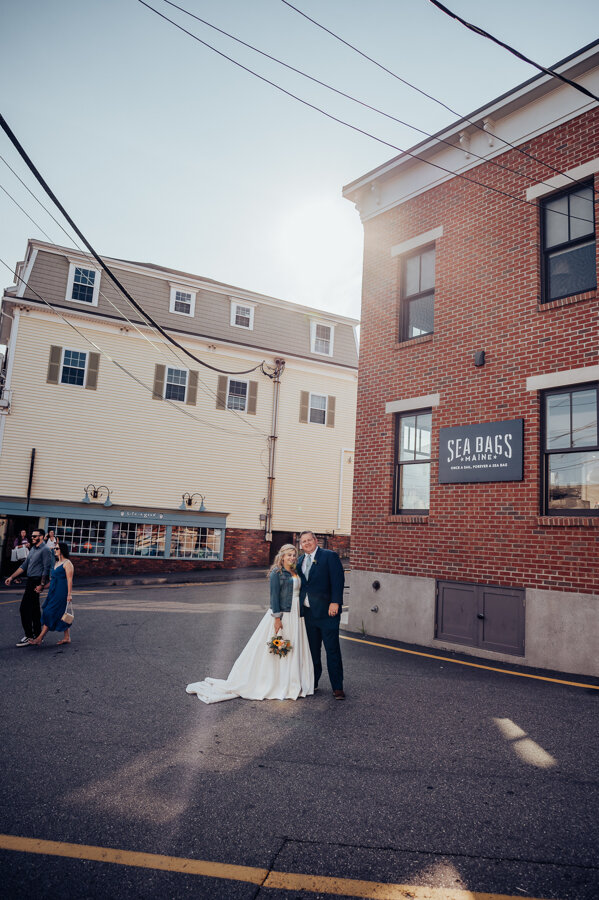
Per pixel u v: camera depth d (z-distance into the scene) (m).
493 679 7.07
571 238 8.51
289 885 2.87
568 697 6.28
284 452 24.17
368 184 11.40
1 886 2.79
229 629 9.90
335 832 3.37
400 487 10.41
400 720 5.39
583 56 8.16
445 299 9.95
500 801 3.80
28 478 19.59
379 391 10.86
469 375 9.38
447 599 9.12
